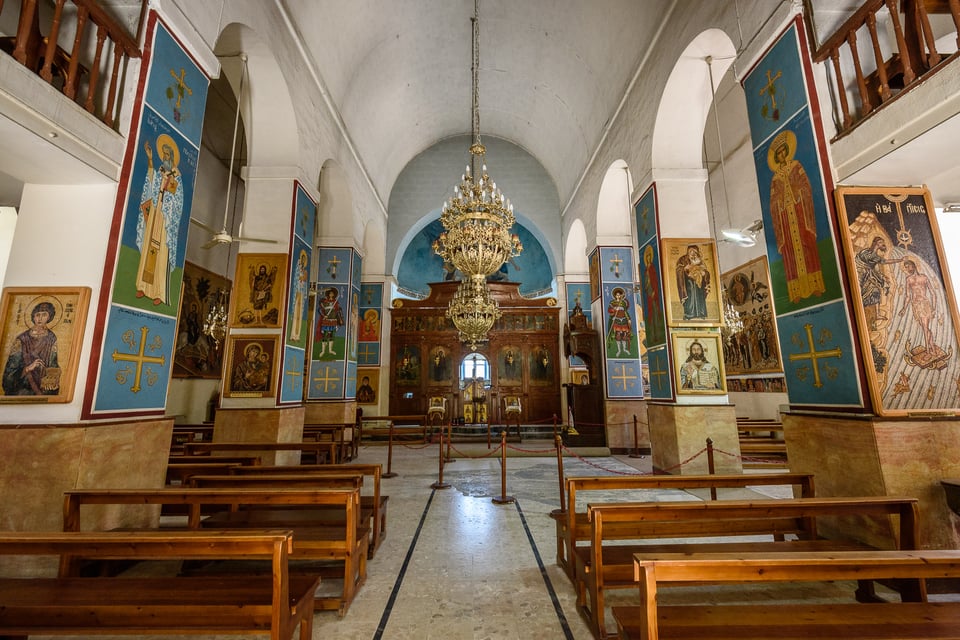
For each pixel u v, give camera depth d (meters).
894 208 4.41
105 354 3.95
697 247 8.38
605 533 3.48
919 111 3.64
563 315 17.67
